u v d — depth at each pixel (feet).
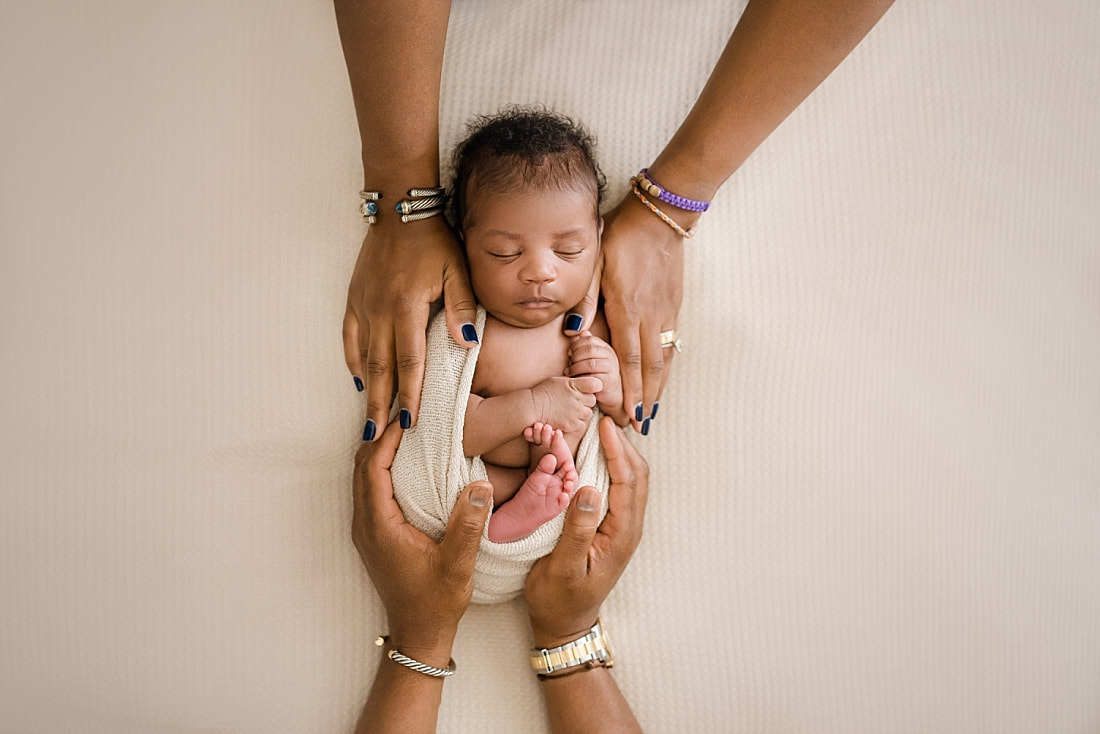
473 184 3.62
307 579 4.05
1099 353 4.64
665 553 4.18
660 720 4.10
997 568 4.33
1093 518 4.49
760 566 4.19
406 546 3.75
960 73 4.68
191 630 4.00
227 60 4.33
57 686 3.96
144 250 4.19
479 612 4.14
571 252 3.60
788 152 4.50
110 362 4.12
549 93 4.39
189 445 4.07
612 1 4.54
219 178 4.25
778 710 4.11
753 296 4.34
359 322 3.98
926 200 4.54
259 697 3.98
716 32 4.55
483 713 4.05
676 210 4.10
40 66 4.31
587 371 3.82
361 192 3.90
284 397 4.10
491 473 3.86
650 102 4.44
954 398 4.42
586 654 3.95
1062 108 4.74
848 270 4.42
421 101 3.60
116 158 4.26
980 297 4.53
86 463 4.06
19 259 4.19
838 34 3.65
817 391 4.31
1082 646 4.37
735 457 4.24
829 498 4.25
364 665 4.04
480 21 4.45
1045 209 4.66
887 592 4.22
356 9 3.31
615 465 3.87
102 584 4.01
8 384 4.09
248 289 4.17
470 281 3.84
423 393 3.76
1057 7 4.80
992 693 4.24
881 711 4.16
